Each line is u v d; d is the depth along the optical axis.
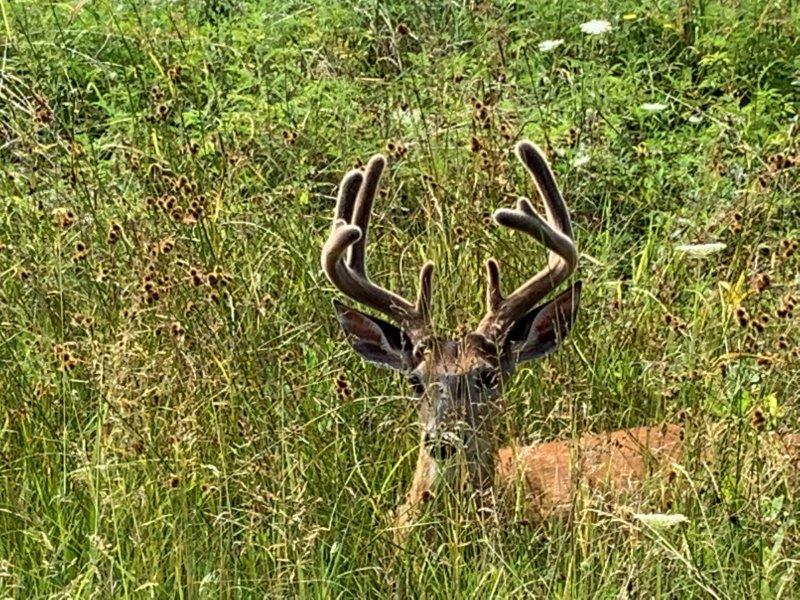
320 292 7.42
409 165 8.24
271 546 5.76
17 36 9.84
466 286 7.43
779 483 5.96
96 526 5.78
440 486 6.25
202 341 6.43
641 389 7.08
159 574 5.77
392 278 7.51
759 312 6.94
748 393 6.53
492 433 6.46
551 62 10.05
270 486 6.11
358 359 7.23
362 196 7.02
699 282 7.36
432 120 8.65
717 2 10.38
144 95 9.47
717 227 7.74
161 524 5.98
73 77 9.68
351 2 10.58
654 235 8.23
